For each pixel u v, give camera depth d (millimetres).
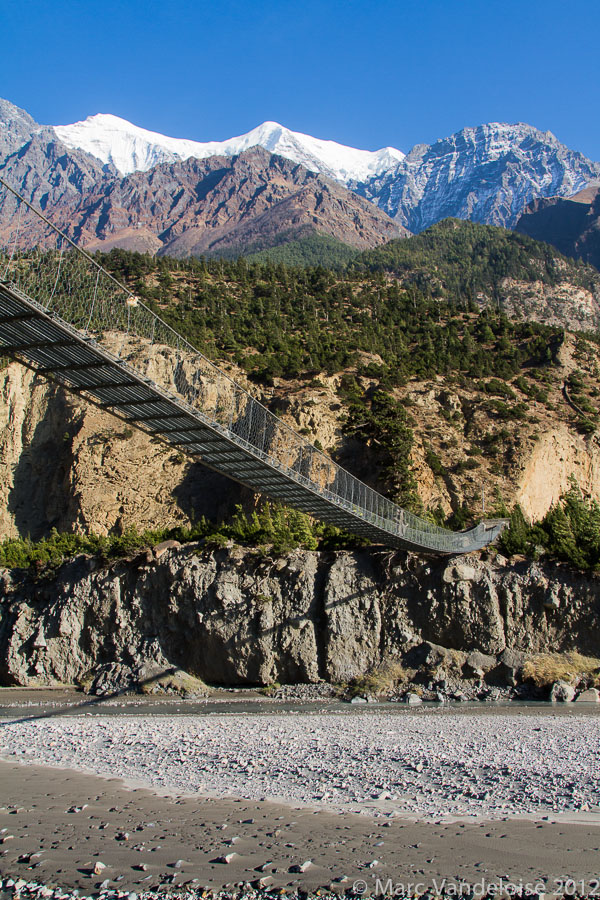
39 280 27656
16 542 75000
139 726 41219
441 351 115688
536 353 115250
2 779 26875
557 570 54719
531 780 24438
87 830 18953
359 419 78312
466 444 85812
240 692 54031
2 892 14484
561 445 86812
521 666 51750
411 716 42844
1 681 61469
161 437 37375
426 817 19562
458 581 54844
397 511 54469
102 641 60531
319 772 27062
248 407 44469
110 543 64812
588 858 15539
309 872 15055
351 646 55094
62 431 89562
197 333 107875
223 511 80250
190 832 18516
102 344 31094
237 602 57250
